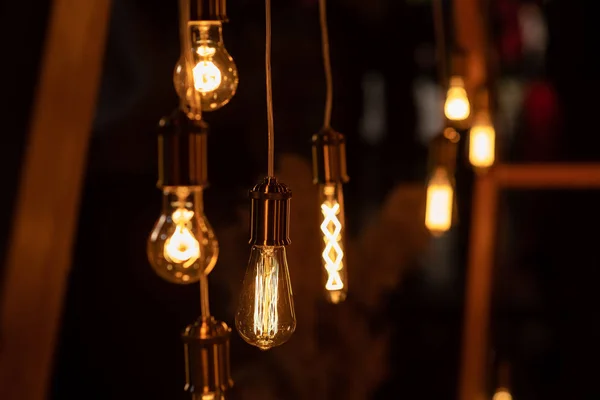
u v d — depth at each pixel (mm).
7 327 1724
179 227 1360
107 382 2121
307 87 2662
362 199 3150
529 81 3406
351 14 3078
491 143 3084
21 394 1770
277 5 2592
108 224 2104
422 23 3244
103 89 2062
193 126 1301
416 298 3252
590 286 3400
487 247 3377
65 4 1721
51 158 1744
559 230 3418
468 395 3311
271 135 1344
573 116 3400
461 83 2811
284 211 1329
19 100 1707
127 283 2141
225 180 2412
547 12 3389
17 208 1704
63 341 2041
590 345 3389
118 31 2068
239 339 2465
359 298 3051
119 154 2104
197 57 1355
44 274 1775
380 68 3184
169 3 2146
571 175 3389
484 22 3166
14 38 1710
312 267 2590
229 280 2406
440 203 2760
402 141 3227
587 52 3363
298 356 2641
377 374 3010
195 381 1340
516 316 3408
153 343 2199
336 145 1569
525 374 3400
